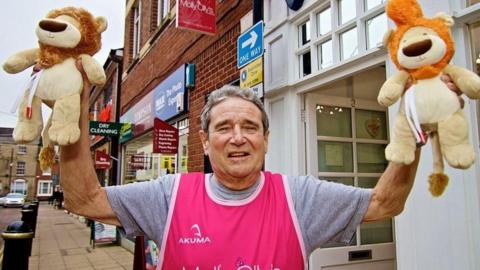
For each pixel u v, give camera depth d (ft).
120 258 23.77
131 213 4.62
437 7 7.03
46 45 3.72
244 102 4.84
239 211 4.47
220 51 15.48
